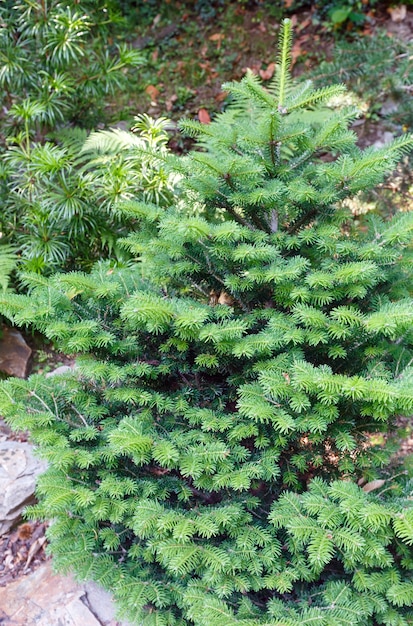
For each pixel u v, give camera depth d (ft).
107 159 11.24
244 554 6.23
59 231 11.25
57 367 11.78
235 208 7.89
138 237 8.14
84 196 11.03
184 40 18.58
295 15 18.39
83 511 7.03
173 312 6.40
